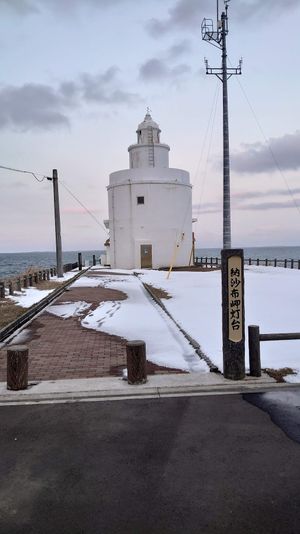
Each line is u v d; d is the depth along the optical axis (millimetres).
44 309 13797
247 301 14344
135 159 36500
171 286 19875
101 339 9391
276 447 4352
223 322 6352
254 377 6379
